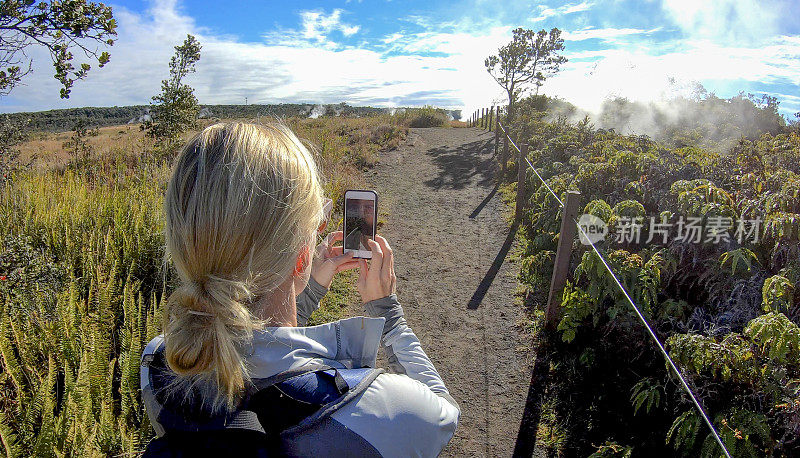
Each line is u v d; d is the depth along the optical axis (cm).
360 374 80
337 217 765
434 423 82
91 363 302
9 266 411
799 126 1080
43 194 666
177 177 75
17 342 320
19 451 245
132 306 361
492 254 712
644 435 344
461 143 1705
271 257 74
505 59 2319
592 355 419
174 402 75
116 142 1374
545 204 666
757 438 285
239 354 74
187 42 1281
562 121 1248
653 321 391
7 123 1044
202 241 71
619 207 496
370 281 114
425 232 823
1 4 629
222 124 82
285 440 73
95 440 255
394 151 1538
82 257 476
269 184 74
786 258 378
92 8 671
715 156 607
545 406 396
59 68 672
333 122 2081
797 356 291
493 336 500
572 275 502
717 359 301
